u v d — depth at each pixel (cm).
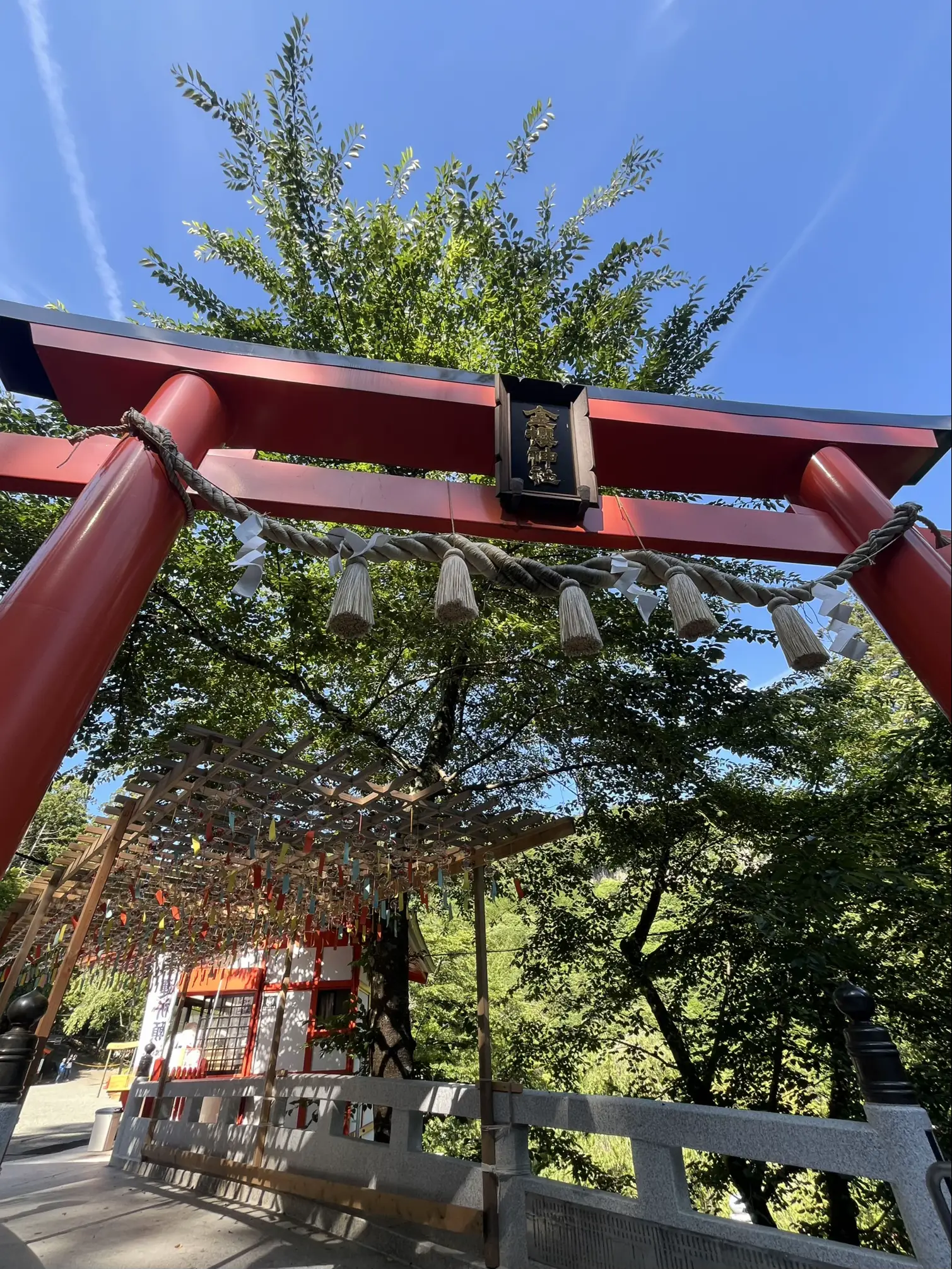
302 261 669
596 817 645
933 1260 212
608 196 667
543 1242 341
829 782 640
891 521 261
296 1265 397
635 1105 320
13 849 152
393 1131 472
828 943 464
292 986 899
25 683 167
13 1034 330
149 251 594
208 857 547
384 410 299
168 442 226
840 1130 249
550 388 303
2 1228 487
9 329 271
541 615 577
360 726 597
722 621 586
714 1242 272
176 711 602
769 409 331
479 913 496
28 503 505
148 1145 766
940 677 238
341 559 223
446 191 665
